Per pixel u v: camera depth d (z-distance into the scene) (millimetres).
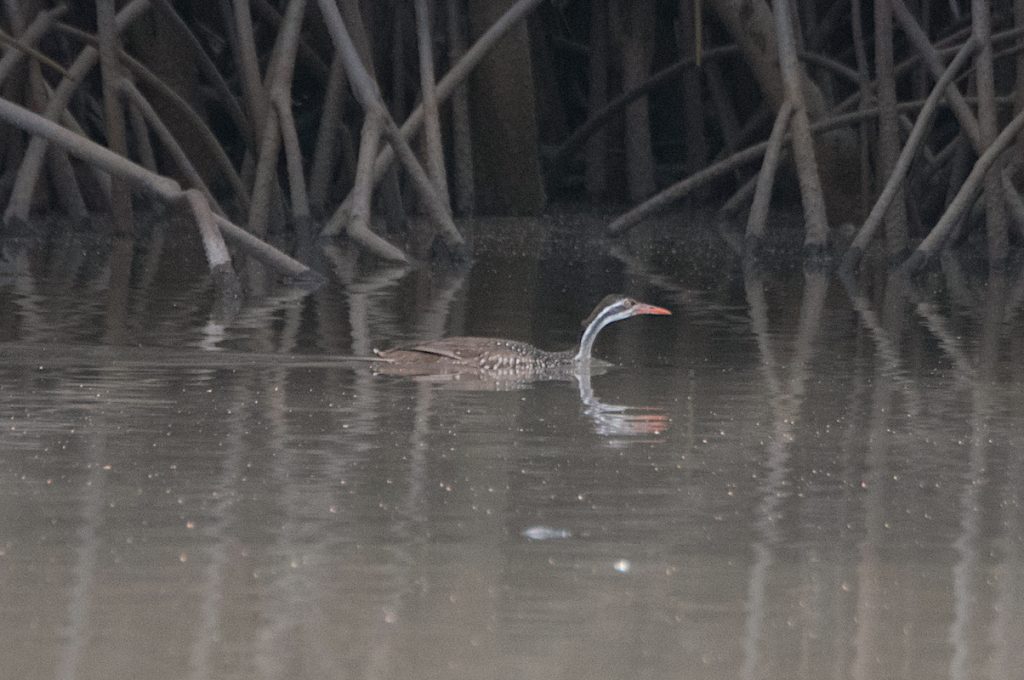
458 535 8914
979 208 26062
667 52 36938
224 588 7977
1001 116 28203
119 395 12523
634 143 34594
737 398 12969
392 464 10477
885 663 7254
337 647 7289
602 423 11875
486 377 13844
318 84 33594
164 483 9859
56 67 26031
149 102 30281
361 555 8547
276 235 27688
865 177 28062
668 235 28844
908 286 21469
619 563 8492
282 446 10898
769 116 34031
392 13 31812
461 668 7082
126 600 7797
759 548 8820
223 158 27891
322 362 14273
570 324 17297
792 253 25953
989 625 7699
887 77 26016
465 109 31375
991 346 15844
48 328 15734
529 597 7961
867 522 9344
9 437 11000
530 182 31922
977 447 11242
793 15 29312
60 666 7027
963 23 31344
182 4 33094
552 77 35562
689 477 10281
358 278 21266
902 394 13188
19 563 8273
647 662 7195
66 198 27969
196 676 6941
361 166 23078
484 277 21750
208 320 16672
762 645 7414
